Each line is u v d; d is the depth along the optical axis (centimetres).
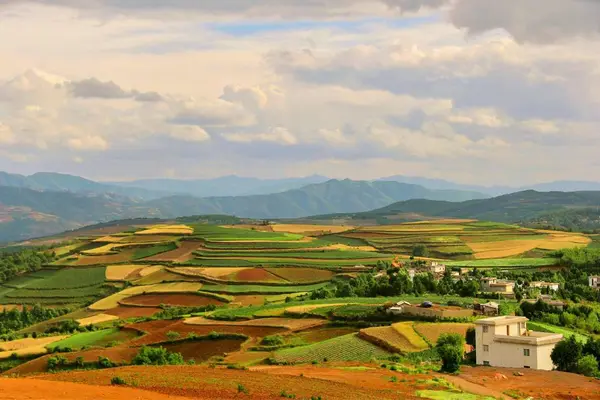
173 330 17862
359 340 14938
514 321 13312
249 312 19812
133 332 18538
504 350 12719
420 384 9806
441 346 12800
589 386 10100
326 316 18488
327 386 9062
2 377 8731
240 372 10281
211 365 12262
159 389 8156
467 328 15638
